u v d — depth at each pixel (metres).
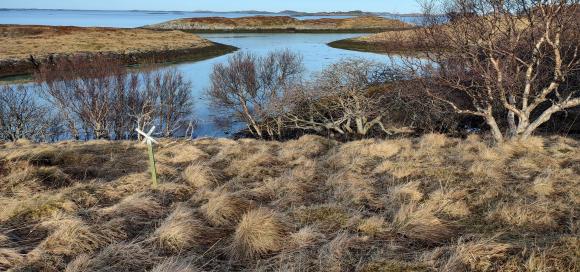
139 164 9.80
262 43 76.44
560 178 7.41
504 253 4.55
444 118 19.11
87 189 7.36
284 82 27.44
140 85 32.78
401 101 19.80
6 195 7.02
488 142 11.43
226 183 8.14
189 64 53.69
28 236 5.55
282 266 4.73
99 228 5.59
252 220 5.48
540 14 10.13
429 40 11.39
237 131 28.73
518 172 8.02
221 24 118.12
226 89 28.48
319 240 5.37
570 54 12.03
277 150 11.93
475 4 10.45
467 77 12.15
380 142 11.53
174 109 28.27
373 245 5.23
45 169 8.21
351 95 21.78
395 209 6.34
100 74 27.14
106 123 26.77
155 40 71.31
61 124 27.97
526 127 11.61
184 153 10.76
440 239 5.39
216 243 5.54
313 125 23.25
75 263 4.69
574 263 4.22
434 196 6.71
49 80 26.62
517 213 5.79
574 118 18.38
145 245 5.37
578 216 5.75
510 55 10.73
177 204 6.91
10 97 27.58
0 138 24.97
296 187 7.64
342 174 8.32
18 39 64.81
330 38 89.19
